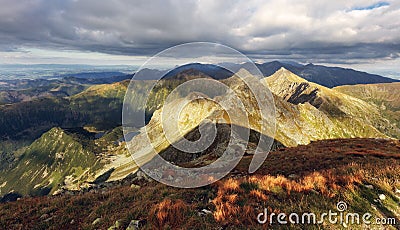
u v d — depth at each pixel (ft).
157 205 31.12
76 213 37.09
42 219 35.88
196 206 31.24
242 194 34.09
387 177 41.63
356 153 67.10
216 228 26.25
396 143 97.66
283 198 32.96
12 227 33.81
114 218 31.55
